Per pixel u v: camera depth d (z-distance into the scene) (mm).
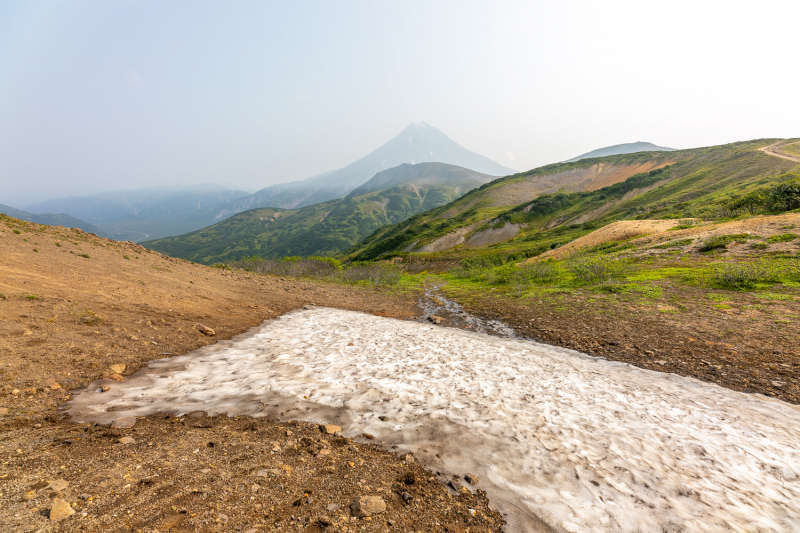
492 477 3445
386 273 33969
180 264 17203
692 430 4766
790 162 83938
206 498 2674
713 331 10039
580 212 109938
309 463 3398
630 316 12641
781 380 6730
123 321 7410
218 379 5672
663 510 3094
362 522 2637
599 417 5066
